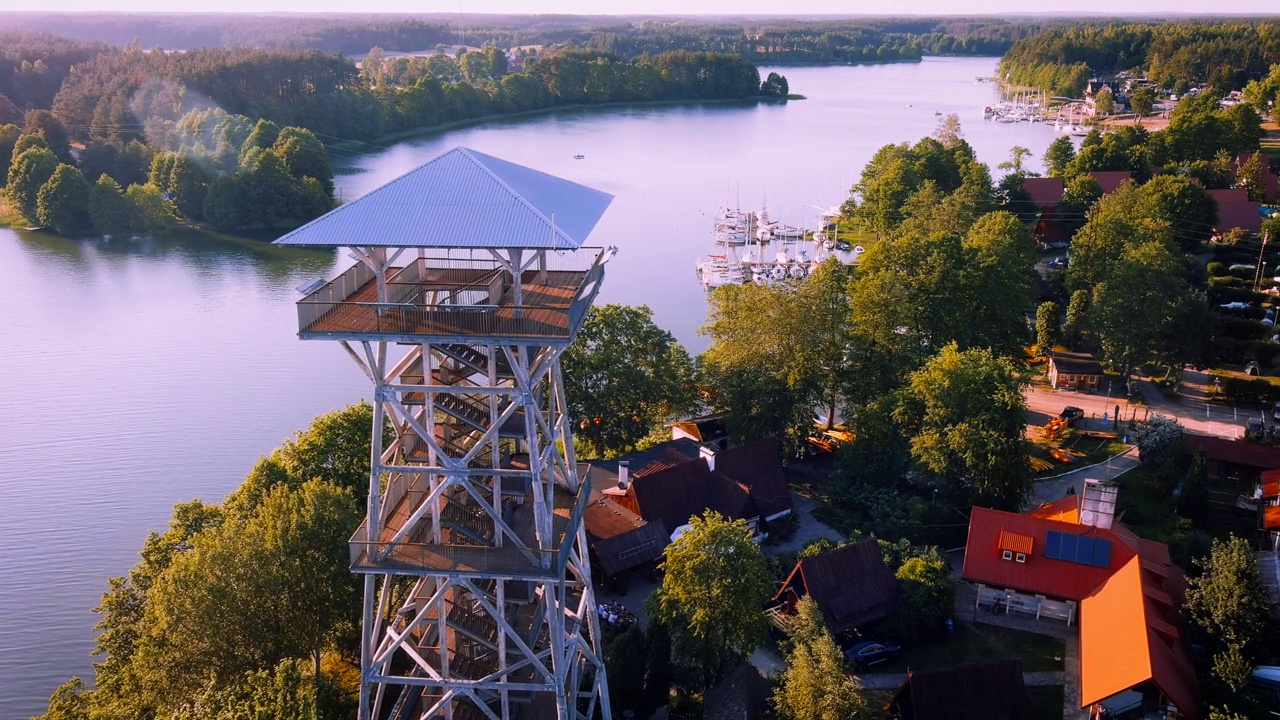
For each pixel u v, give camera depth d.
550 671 42.84
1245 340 103.25
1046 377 100.31
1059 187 155.50
